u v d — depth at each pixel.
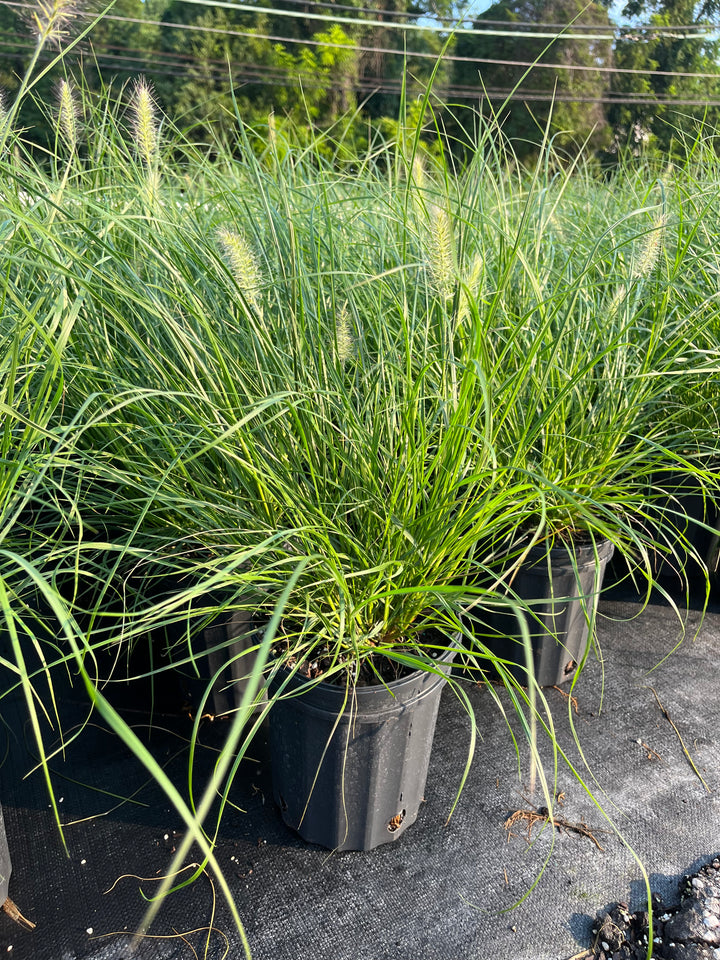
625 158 3.79
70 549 1.21
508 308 2.07
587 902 1.52
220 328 1.61
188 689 2.05
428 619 1.57
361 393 1.70
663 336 2.29
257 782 1.83
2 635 1.80
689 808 1.77
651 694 2.17
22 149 1.80
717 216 2.58
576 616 2.05
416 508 1.50
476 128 2.25
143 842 1.65
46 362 1.38
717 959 1.38
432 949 1.42
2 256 1.25
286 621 1.57
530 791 1.81
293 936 1.43
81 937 1.42
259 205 1.95
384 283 1.67
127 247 1.92
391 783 1.52
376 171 2.52
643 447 2.19
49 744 1.91
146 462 1.66
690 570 2.78
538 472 1.80
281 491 1.37
